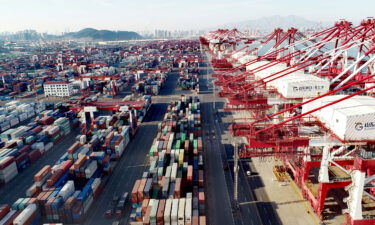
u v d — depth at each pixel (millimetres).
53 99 160125
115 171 74125
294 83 64750
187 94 163500
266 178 68375
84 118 100000
